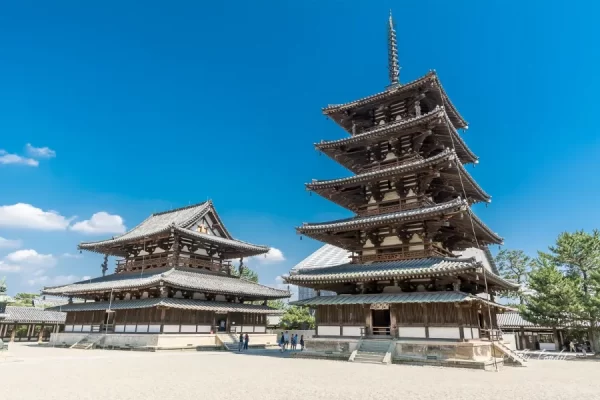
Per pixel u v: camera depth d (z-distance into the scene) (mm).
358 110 42625
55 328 71250
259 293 55438
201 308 47562
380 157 40000
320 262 70312
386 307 32781
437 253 34000
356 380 20766
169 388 17766
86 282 58875
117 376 22109
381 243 36188
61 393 16328
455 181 36844
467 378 22234
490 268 61750
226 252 61281
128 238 56000
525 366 31422
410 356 30188
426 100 39938
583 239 54844
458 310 29641
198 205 61625
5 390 17047
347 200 41750
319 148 41031
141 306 45906
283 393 16625
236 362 31156
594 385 20281
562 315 50125
